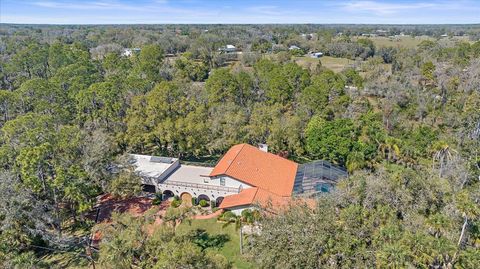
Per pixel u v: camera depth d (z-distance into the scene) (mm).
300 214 32625
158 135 61062
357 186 36906
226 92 78750
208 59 145875
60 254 40938
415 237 28375
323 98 74062
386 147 61375
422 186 38500
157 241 31578
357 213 31891
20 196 38656
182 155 66438
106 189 48406
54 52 106188
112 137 59594
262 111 66938
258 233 36062
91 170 47062
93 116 64562
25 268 32031
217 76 82000
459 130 68500
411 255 27266
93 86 66812
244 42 197750
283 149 64250
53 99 71125
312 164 56000
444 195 38719
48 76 100875
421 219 33375
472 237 32844
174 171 57156
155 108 63000
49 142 45844
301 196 45188
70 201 45750
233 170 50750
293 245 29844
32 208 39844
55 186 42062
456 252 28766
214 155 67375
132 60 124625
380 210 32969
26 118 51312
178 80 99750
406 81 101125
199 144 61406
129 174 49094
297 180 52469
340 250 28906
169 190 52906
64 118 64688
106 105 64312
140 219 36031
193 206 49594
